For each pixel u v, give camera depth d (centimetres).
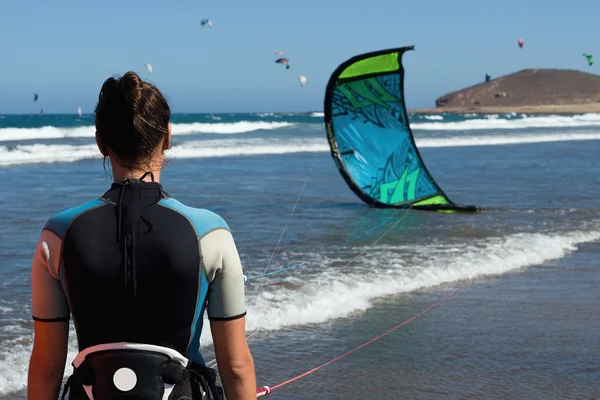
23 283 601
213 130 4256
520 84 17400
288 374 411
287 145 2848
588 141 3488
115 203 150
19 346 435
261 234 846
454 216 1031
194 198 1159
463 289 621
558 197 1231
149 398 143
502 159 2150
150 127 154
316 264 685
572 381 408
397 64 1130
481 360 441
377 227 916
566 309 563
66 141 3056
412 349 459
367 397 379
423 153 2489
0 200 1109
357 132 1136
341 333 491
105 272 144
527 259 746
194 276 147
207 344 450
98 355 145
